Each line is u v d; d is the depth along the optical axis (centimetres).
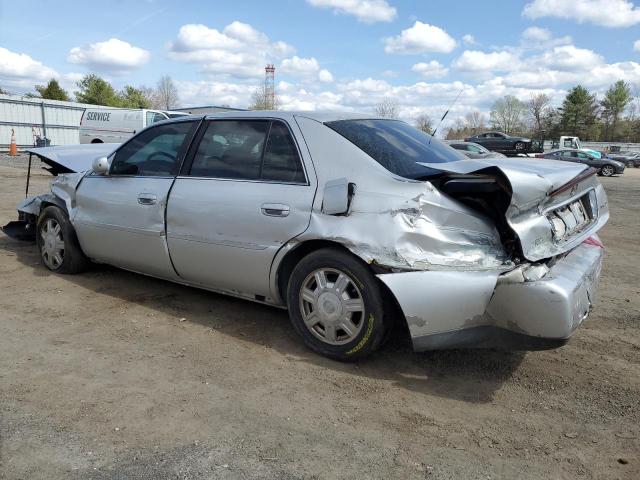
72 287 509
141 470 248
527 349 316
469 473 254
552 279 310
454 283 313
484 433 289
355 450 269
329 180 358
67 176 538
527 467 261
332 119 393
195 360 364
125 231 466
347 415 302
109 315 441
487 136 3694
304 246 370
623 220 1145
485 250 329
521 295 304
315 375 348
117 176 483
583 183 377
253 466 254
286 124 392
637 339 425
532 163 377
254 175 394
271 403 312
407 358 377
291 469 252
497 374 358
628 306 509
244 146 407
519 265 315
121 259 486
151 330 414
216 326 425
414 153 389
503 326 315
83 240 513
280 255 372
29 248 655
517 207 317
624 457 270
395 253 324
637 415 311
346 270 346
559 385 346
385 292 343
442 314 318
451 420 301
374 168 349
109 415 292
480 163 355
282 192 373
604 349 404
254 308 466
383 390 332
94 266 573
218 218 400
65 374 338
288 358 371
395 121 450
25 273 550
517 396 330
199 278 432
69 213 518
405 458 264
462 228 330
